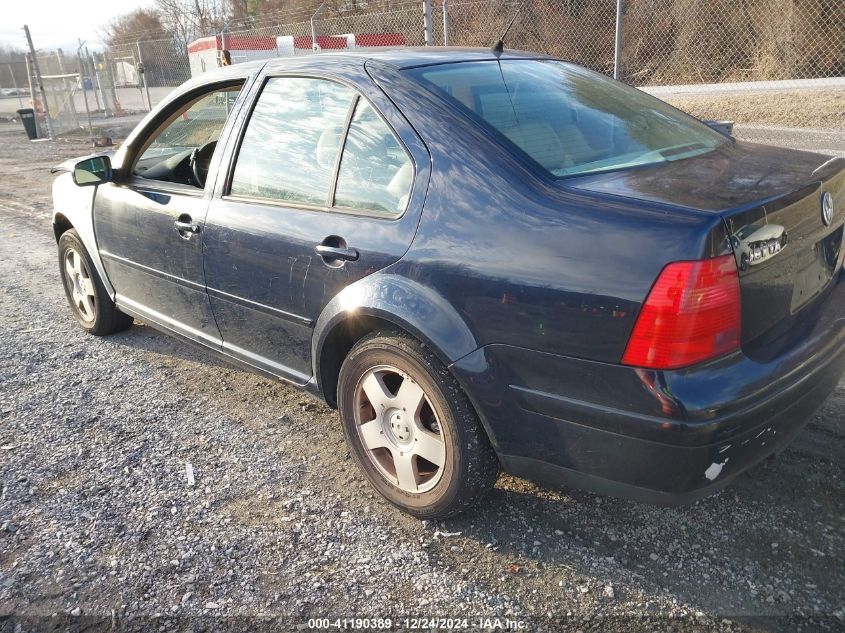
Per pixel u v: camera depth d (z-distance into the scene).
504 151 2.42
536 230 2.22
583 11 13.20
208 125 3.98
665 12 17.44
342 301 2.69
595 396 2.15
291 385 3.20
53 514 2.87
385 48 3.30
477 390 2.36
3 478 3.13
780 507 2.71
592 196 2.21
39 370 4.30
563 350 2.17
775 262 2.21
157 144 4.02
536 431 2.32
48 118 19.33
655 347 2.01
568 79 3.16
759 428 2.14
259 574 2.51
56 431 3.54
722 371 2.06
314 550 2.62
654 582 2.39
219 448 3.34
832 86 13.65
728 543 2.54
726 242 2.00
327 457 3.25
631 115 2.96
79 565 2.57
